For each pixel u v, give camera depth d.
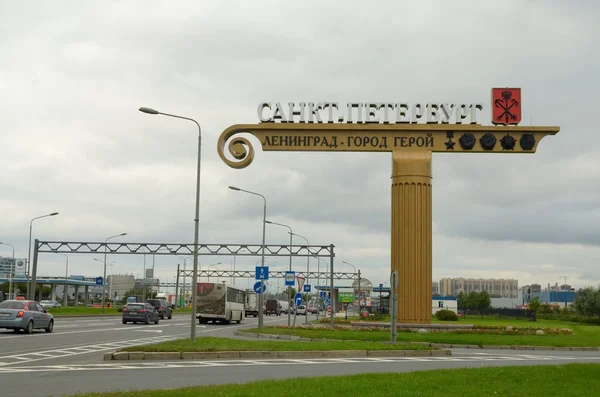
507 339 34.25
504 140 39.72
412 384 13.62
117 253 62.75
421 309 39.31
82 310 82.69
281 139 40.19
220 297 59.09
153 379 15.38
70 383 14.45
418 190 39.47
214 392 11.92
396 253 39.66
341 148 40.06
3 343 26.69
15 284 125.00
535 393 12.84
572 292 171.00
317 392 12.16
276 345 24.98
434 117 40.69
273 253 60.84
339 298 117.56
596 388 13.65
